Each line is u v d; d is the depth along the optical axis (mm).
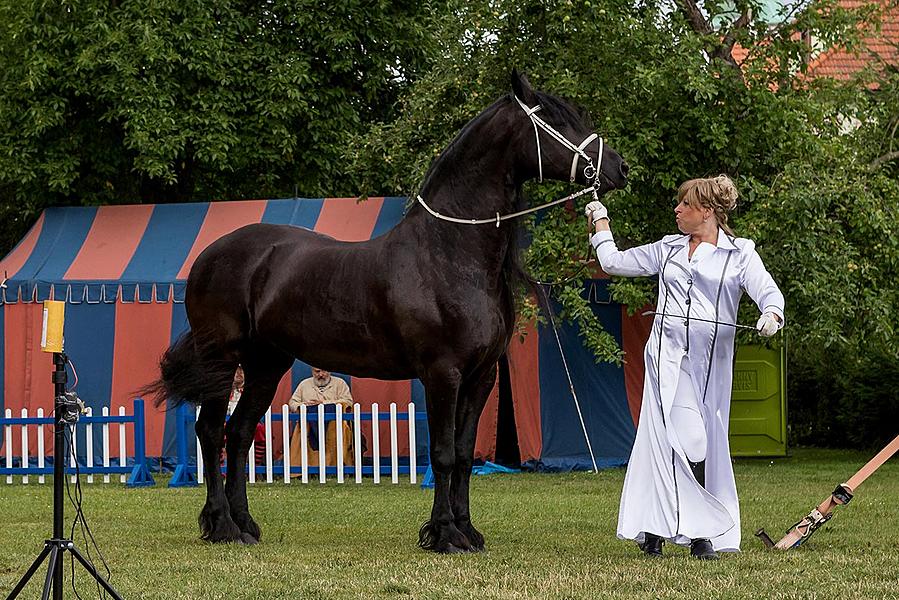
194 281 8492
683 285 7180
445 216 7578
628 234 15000
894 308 15695
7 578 6852
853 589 6070
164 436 15609
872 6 16594
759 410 18625
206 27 19094
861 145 16922
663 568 6746
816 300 14586
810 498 11469
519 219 7676
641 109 15258
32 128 18750
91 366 15750
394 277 7605
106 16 18844
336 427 14125
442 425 7504
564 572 6664
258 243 8367
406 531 8914
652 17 15273
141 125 18422
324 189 20859
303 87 19766
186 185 20969
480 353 7492
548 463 15195
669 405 7051
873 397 19406
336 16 19812
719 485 7152
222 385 8320
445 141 16000
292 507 10938
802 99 15281
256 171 20594
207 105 18969
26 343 15906
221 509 8297
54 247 16984
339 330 7812
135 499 11992
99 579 5309
